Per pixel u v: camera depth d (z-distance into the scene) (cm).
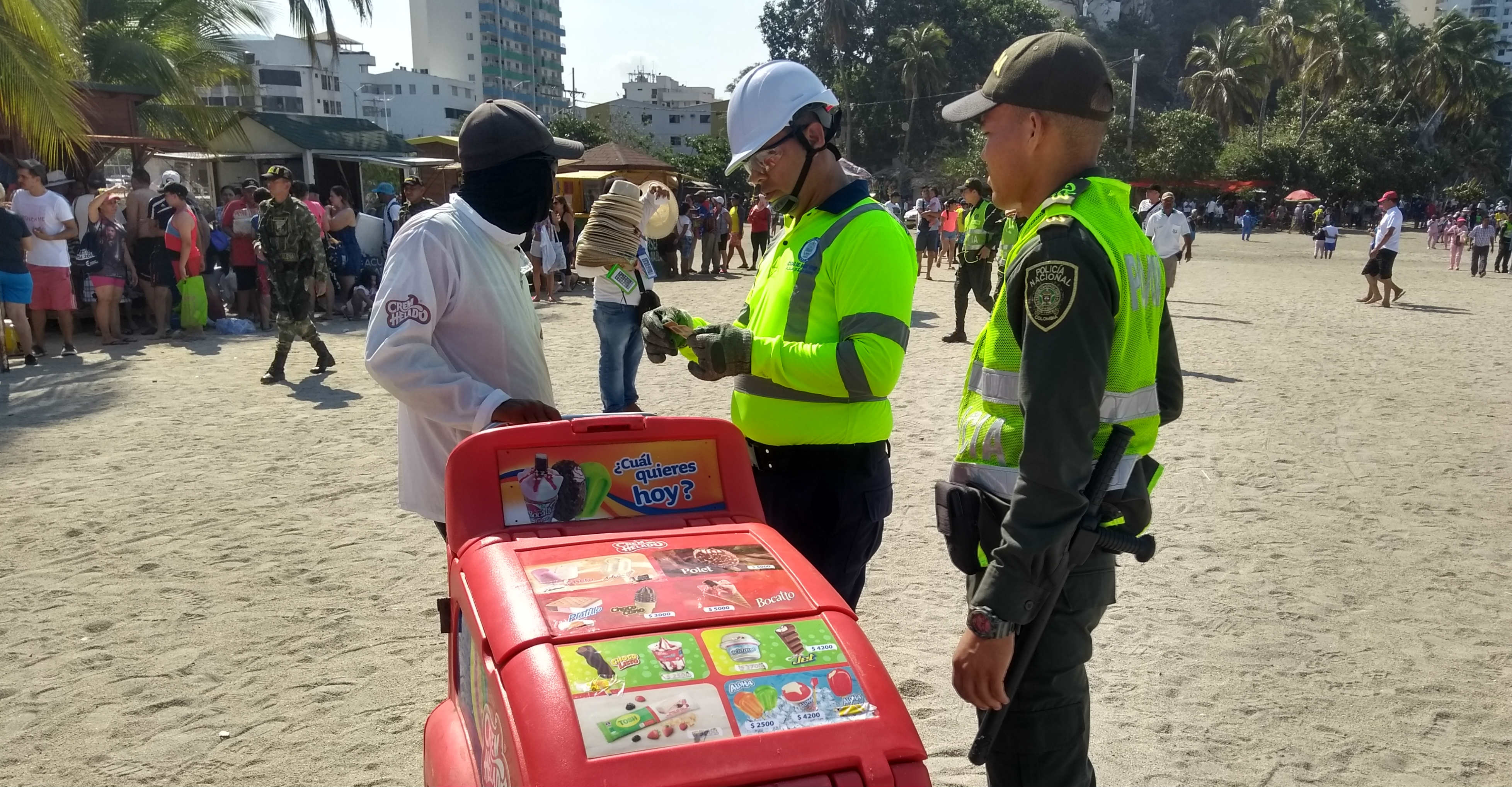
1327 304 1600
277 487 554
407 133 11300
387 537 476
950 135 7075
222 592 412
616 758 139
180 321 1126
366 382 850
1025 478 172
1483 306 1580
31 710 321
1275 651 369
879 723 150
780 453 250
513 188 245
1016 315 183
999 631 174
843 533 252
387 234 1301
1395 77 7219
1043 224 175
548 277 1480
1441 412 775
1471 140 7825
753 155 247
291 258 838
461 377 229
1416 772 294
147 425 695
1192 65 10469
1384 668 357
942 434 684
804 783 143
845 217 243
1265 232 5128
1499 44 7869
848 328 234
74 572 432
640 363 952
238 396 793
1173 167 5938
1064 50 184
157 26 1911
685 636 159
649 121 11488
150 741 304
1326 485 575
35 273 945
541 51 15400
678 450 202
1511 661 362
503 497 190
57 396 793
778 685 152
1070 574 189
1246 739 311
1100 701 334
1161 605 409
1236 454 643
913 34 6875
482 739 170
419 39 13525
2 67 1069
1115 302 173
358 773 289
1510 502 546
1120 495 188
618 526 192
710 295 1609
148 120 1792
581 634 156
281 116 2100
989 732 192
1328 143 6134
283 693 332
